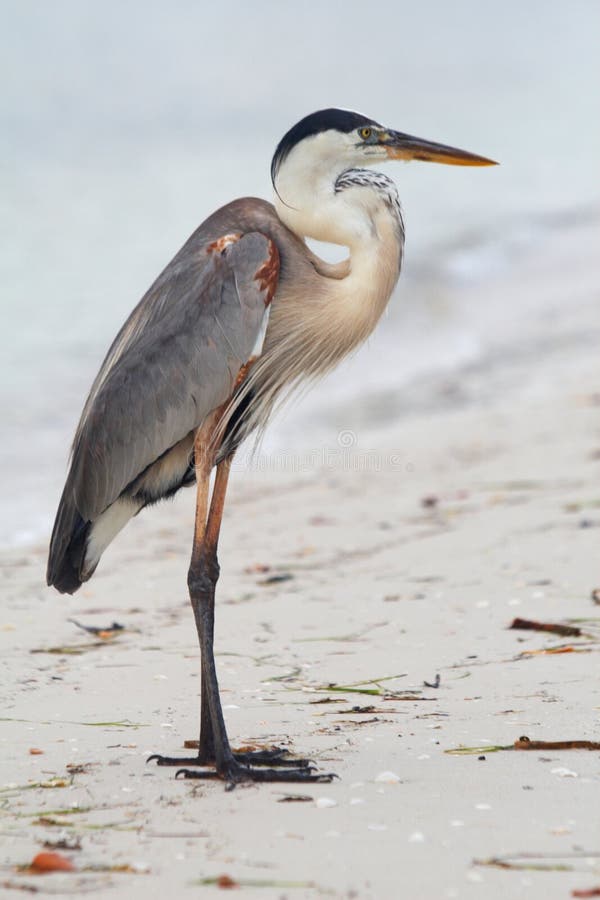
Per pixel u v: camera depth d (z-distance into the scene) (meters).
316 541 15.34
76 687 10.16
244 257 8.78
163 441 8.83
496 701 9.41
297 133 9.32
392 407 23.69
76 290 32.53
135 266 35.59
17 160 54.25
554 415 21.48
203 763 8.23
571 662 10.36
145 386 8.80
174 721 9.27
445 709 9.29
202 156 57.56
